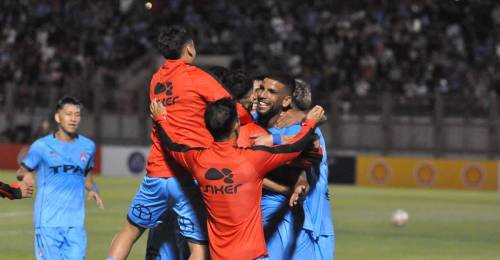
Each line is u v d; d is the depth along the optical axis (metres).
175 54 8.67
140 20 41.03
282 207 8.96
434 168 29.36
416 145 30.55
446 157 30.25
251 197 7.94
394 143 30.75
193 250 8.70
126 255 9.12
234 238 7.94
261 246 8.00
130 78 38.81
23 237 16.56
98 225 18.39
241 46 37.91
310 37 37.69
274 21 39.16
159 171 8.61
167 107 8.54
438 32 36.47
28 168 10.64
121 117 33.59
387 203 23.97
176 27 8.73
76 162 10.62
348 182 30.28
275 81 8.80
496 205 23.80
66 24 41.59
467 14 36.69
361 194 26.72
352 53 36.16
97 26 41.25
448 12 37.00
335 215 20.97
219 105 7.92
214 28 39.56
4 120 34.59
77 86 34.00
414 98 30.64
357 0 38.56
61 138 10.69
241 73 8.93
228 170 7.89
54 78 38.38
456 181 29.14
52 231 10.53
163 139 8.30
